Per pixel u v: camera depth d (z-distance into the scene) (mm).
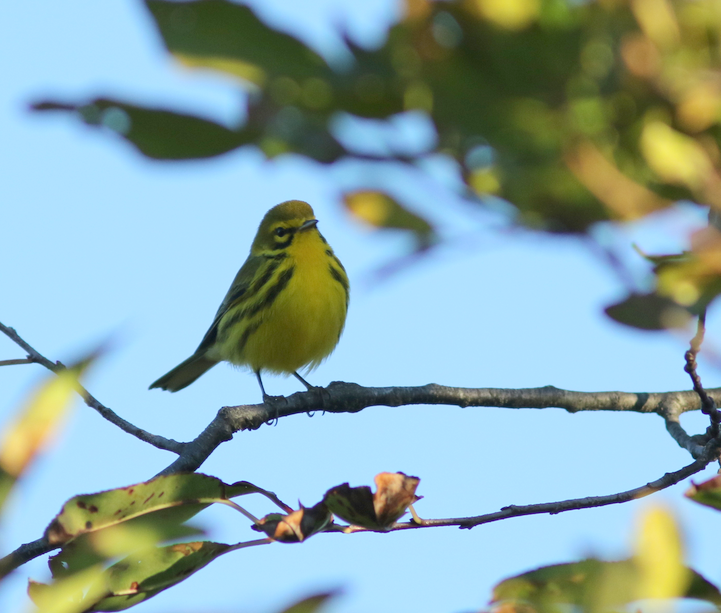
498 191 2408
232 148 2713
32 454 3127
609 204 2285
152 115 2693
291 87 2564
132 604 4879
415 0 2441
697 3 2514
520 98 2443
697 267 2385
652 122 2414
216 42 2596
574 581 3529
